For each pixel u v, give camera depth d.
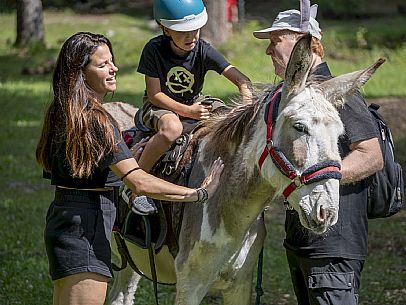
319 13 30.30
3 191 12.11
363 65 22.22
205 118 5.52
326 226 4.32
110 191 4.93
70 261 4.76
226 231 5.08
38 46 24.66
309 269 5.00
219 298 8.03
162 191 4.71
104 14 32.25
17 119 16.95
